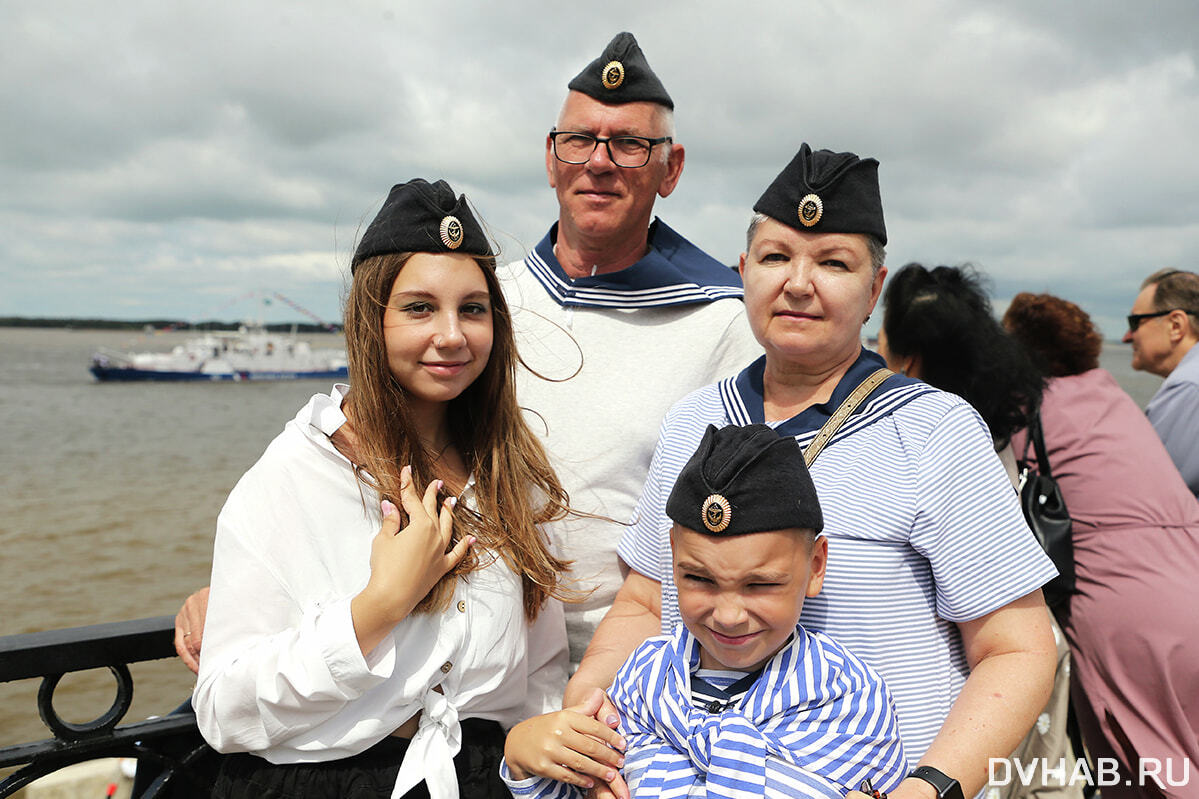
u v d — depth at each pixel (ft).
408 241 6.05
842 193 5.87
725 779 5.08
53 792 10.33
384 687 5.88
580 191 8.65
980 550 5.61
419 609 5.99
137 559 49.57
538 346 8.85
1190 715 9.31
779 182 6.09
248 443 123.54
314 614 5.73
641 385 8.50
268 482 5.98
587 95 8.55
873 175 6.08
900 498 5.69
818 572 5.52
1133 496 9.90
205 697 5.73
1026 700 5.39
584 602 8.07
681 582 5.37
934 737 5.72
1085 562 10.04
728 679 5.52
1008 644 5.61
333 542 6.03
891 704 5.39
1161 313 13.89
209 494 76.48
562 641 7.34
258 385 246.88
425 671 5.94
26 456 104.73
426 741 5.95
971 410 5.91
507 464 6.82
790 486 5.13
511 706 6.63
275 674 5.51
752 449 5.18
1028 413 9.81
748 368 6.93
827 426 5.99
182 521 62.28
